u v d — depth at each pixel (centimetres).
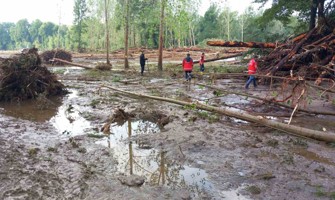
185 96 1189
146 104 1029
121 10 2730
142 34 6356
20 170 499
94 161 538
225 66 2555
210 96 1194
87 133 707
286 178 471
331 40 1488
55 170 501
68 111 940
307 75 1359
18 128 750
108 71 2258
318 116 872
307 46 1516
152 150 597
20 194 423
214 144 625
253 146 614
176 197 413
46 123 803
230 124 782
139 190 432
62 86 1290
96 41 7000
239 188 441
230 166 517
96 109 959
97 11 5678
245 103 1049
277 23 6291
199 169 507
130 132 717
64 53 3117
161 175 483
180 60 3712
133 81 1672
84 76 1916
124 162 536
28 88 1143
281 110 937
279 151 588
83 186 445
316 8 1853
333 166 518
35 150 582
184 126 752
